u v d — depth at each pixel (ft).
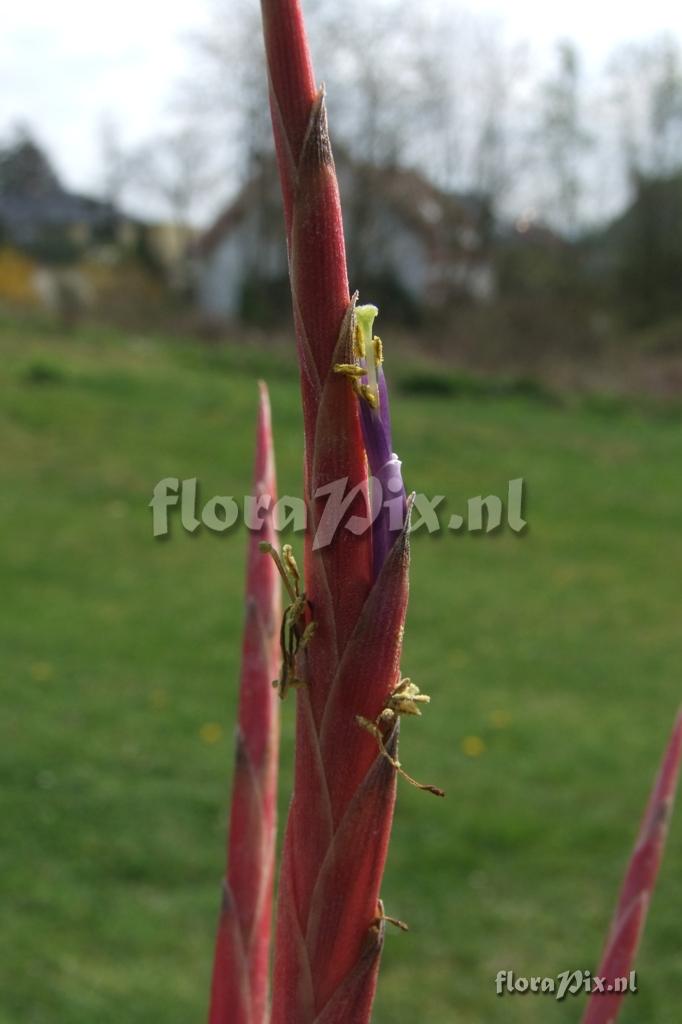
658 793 3.85
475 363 78.02
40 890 15.78
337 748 2.29
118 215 144.15
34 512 38.29
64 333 76.48
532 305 82.89
